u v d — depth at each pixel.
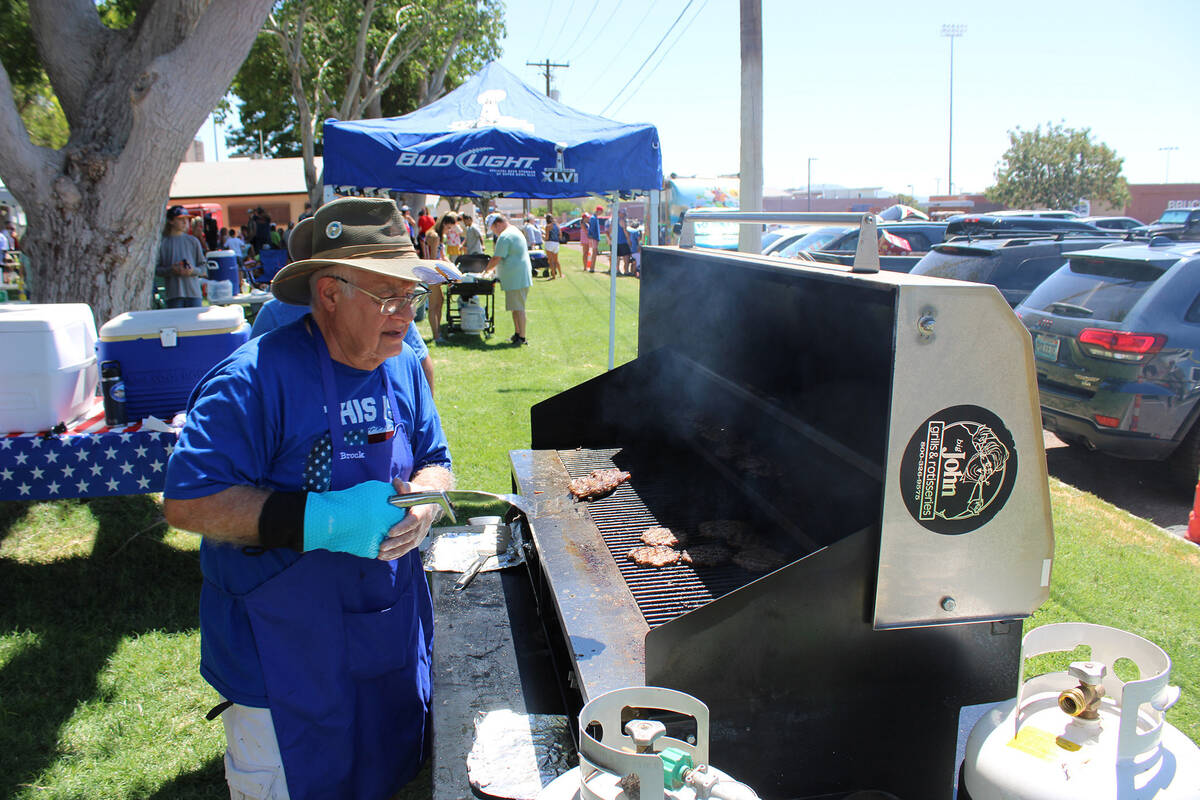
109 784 2.55
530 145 6.20
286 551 1.82
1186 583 3.93
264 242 21.88
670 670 1.78
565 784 1.67
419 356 3.57
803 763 1.92
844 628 1.87
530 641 2.60
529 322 13.62
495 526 3.56
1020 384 1.80
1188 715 2.84
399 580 2.04
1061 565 4.12
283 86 25.81
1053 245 8.52
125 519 4.72
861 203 63.62
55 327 3.59
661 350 3.79
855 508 2.17
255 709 1.85
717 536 2.69
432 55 25.75
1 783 2.53
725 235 20.16
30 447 3.46
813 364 2.54
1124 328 5.30
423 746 2.19
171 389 3.85
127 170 4.96
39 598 3.76
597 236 24.97
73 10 4.95
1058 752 1.72
